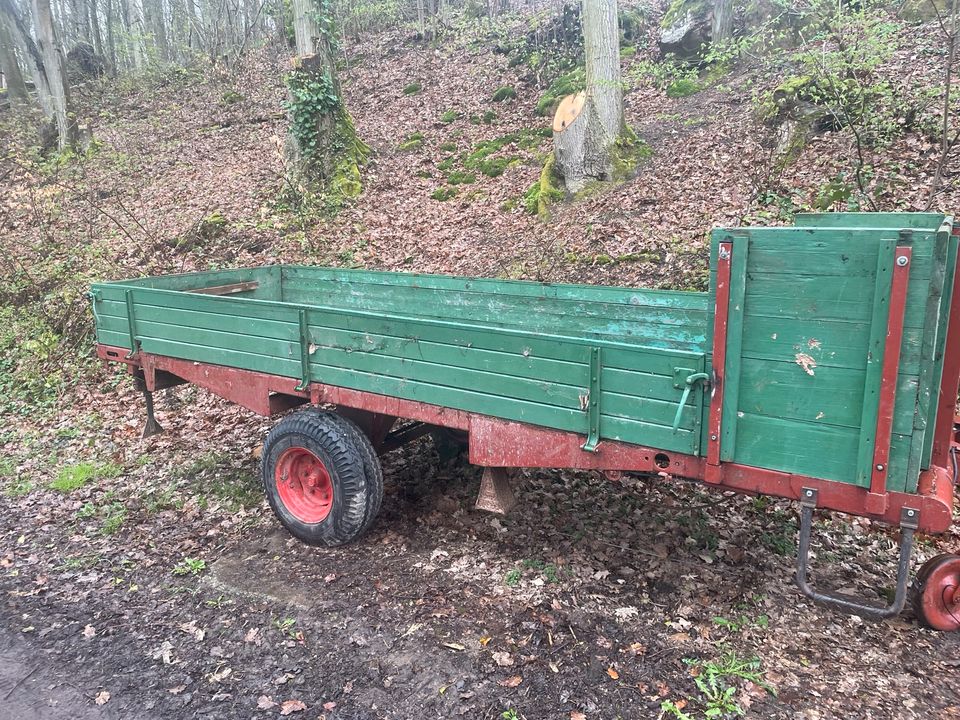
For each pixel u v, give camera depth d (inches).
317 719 115.8
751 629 131.5
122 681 129.0
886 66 374.0
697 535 165.5
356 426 168.1
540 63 595.8
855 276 102.2
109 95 792.3
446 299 230.5
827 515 173.9
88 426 280.1
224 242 426.6
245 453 240.4
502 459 144.1
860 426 105.6
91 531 193.8
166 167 562.6
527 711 114.1
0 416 301.4
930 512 104.3
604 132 406.3
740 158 380.5
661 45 523.8
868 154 333.1
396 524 180.1
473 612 141.1
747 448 116.9
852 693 114.3
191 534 187.0
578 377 130.3
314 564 163.9
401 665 126.7
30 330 364.5
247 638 138.3
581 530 170.9
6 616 153.3
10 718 121.2
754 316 111.8
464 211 430.0
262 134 600.7
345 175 476.1
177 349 203.5
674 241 332.8
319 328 166.9
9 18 755.4
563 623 135.6
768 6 468.8
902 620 132.6
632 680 119.3
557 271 339.9
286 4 799.1
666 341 187.0
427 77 647.8
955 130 314.8
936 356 114.7
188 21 962.1
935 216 132.5
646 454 126.3
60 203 504.1
